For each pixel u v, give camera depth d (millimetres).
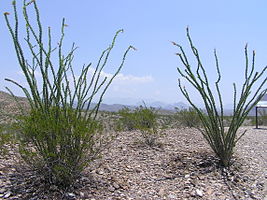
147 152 6328
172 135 8406
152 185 4559
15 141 5176
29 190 3846
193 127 10594
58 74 4004
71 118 4016
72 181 4043
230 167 5344
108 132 8070
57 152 4035
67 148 3977
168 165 5527
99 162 5328
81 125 3951
